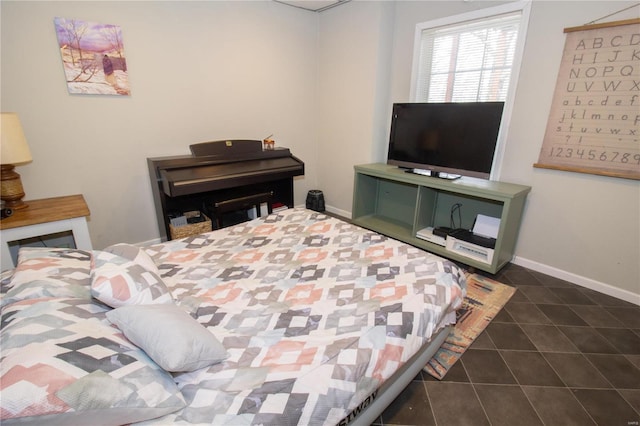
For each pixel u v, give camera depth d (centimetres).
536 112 242
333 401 95
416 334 124
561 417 138
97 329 90
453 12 277
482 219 268
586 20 210
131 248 139
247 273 159
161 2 265
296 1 332
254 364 101
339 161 393
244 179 294
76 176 256
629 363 168
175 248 186
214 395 89
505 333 191
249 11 317
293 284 150
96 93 250
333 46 362
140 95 271
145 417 79
